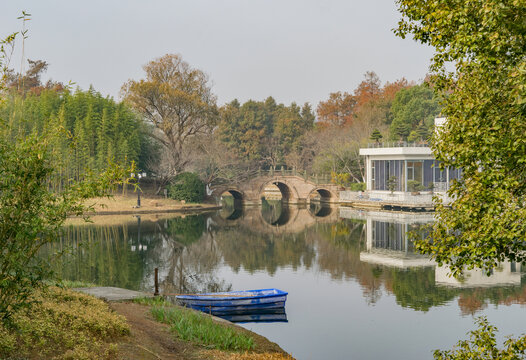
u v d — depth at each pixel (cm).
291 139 10506
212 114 6938
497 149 866
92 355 938
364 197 6725
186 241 4216
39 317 1023
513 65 859
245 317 2108
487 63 852
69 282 1962
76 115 6475
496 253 905
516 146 834
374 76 10969
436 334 1878
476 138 893
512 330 1880
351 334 1889
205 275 2944
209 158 7281
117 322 1141
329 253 3694
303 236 4522
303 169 9806
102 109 6744
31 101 6225
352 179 8075
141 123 7181
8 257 819
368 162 6731
